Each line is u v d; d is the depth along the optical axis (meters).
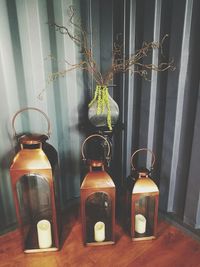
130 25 1.50
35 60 1.43
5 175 1.50
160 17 1.38
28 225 1.61
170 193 1.61
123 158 1.82
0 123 1.40
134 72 1.58
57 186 1.64
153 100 1.52
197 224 1.52
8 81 1.37
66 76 1.57
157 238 1.52
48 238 1.43
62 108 1.61
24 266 1.36
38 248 1.44
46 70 1.48
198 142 1.37
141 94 1.57
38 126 1.54
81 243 1.50
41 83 1.48
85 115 1.73
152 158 1.65
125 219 1.62
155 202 1.41
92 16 1.57
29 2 1.33
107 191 1.32
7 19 1.29
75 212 1.75
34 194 1.59
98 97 1.44
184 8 1.25
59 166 1.71
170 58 1.37
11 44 1.33
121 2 1.52
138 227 1.52
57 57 1.50
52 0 1.40
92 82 1.68
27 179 1.56
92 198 1.52
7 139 1.45
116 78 1.70
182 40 1.29
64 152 1.71
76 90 1.63
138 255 1.42
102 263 1.37
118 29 1.59
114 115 1.47
